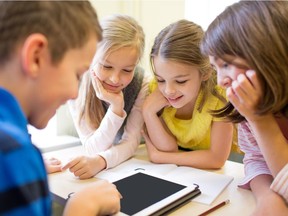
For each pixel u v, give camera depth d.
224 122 0.93
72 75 0.43
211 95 1.04
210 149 0.98
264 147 0.68
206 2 1.97
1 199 0.30
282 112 0.68
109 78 1.03
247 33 0.62
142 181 0.75
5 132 0.32
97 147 1.06
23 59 0.38
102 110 1.19
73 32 0.42
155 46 0.98
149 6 1.69
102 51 0.98
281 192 0.64
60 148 1.25
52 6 0.40
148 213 0.60
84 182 0.82
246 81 0.63
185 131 1.12
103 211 0.57
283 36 0.61
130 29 1.02
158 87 1.08
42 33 0.39
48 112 0.43
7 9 0.39
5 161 0.30
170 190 0.70
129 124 1.14
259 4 0.64
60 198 0.72
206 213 0.64
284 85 0.63
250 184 0.76
